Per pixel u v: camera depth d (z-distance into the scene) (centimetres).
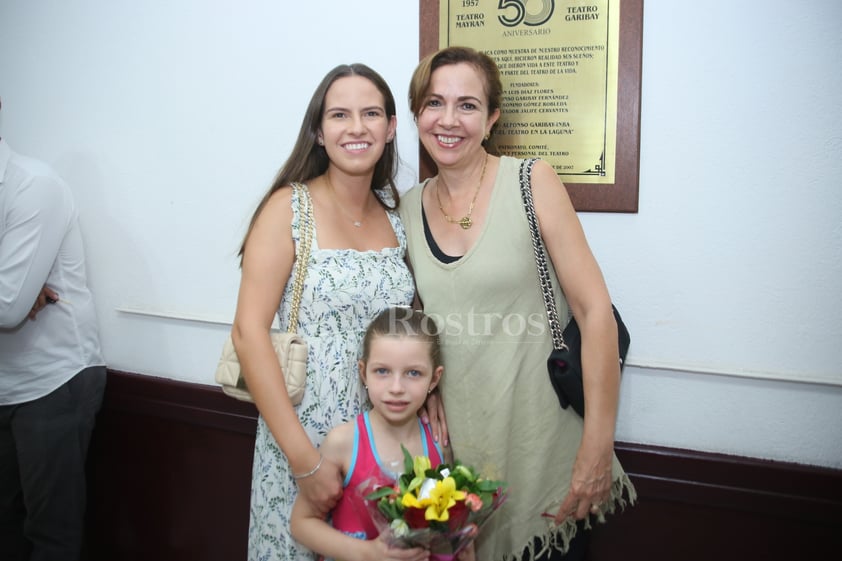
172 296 220
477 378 144
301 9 190
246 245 145
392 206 166
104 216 225
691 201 167
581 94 168
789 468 167
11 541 221
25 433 201
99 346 219
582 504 138
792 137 158
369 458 138
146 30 208
